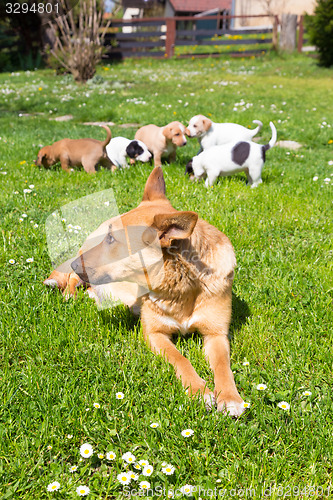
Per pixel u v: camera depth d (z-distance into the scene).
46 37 22.61
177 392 2.44
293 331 3.03
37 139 8.52
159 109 11.38
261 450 2.13
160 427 2.18
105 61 23.81
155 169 2.90
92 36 17.23
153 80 17.27
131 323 3.16
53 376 2.59
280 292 3.50
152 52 25.14
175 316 2.79
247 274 3.80
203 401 2.33
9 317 3.05
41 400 2.35
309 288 3.59
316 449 2.08
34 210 4.79
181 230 2.39
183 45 24.70
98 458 2.10
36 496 1.92
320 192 5.69
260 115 10.57
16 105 12.80
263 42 25.03
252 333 3.00
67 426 2.22
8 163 6.82
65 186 5.79
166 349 2.71
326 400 2.41
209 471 2.03
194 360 2.73
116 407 2.37
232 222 4.67
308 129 9.65
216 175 5.75
